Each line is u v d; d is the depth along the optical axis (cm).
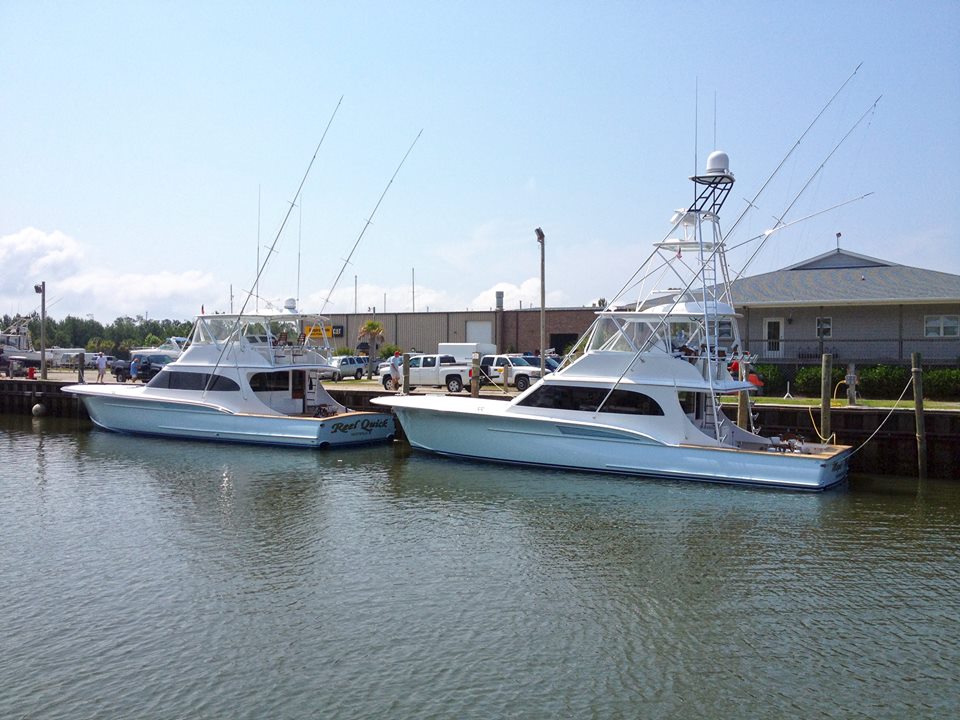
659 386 1980
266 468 2194
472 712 888
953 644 1071
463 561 1394
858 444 2248
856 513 1709
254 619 1135
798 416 2328
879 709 905
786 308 3478
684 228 2017
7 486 1984
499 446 2183
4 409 3794
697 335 2073
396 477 2056
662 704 911
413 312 6081
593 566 1369
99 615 1148
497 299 5866
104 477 2088
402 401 2378
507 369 3262
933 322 3291
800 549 1465
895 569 1359
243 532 1566
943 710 903
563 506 1759
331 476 2081
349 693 928
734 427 2075
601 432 2033
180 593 1235
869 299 3247
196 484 1998
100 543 1491
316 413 2644
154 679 960
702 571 1345
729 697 928
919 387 2088
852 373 2484
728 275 2058
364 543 1496
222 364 2630
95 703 905
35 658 1013
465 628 1109
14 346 5838
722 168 1939
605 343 2080
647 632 1102
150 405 2725
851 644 1070
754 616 1159
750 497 1817
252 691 932
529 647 1052
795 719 882
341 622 1127
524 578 1307
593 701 916
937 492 1931
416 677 967
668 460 1958
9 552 1436
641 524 1619
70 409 3591
